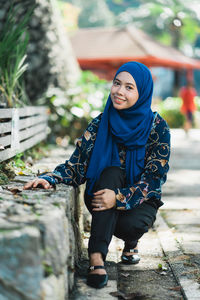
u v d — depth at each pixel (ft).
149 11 96.32
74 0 113.09
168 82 91.71
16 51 17.37
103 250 8.59
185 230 13.11
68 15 73.05
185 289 8.72
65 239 7.54
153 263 10.30
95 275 8.57
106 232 8.63
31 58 24.20
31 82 24.36
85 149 9.50
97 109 24.93
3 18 21.97
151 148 9.32
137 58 51.11
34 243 5.99
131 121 9.25
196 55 106.42
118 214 9.13
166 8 79.56
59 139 24.12
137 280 9.30
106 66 53.93
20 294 5.99
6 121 12.57
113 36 55.98
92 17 114.21
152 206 9.44
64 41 26.50
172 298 8.41
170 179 22.00
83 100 24.81
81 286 8.65
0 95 15.21
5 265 5.97
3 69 16.25
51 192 8.82
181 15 59.47
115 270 9.71
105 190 8.73
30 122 15.88
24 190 9.06
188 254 10.87
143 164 9.29
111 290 8.48
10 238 5.96
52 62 24.73
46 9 24.47
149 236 12.41
